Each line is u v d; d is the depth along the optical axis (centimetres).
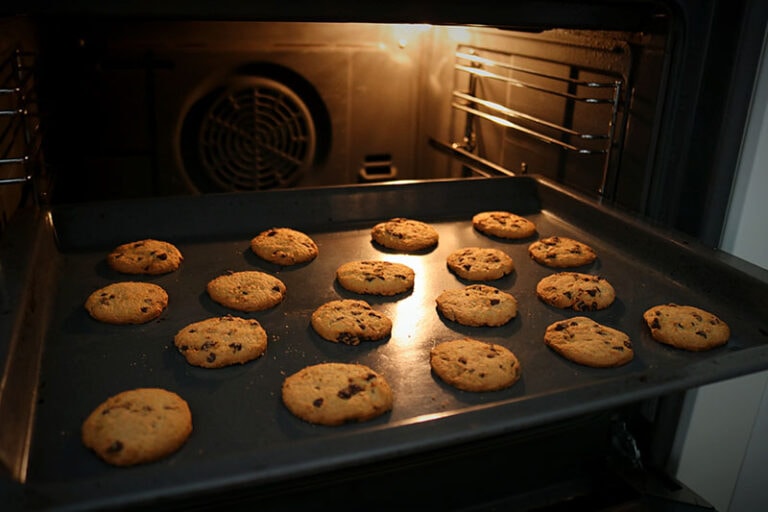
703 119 70
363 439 45
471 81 96
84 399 53
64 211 73
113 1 60
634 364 60
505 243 79
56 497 41
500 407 49
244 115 92
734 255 73
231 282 68
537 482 66
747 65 66
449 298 67
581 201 80
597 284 69
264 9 63
